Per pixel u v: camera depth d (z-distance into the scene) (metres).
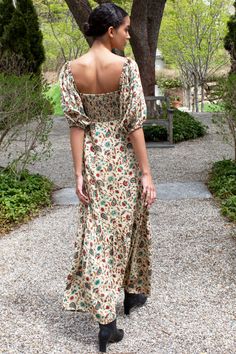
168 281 3.94
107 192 2.99
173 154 8.99
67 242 4.90
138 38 10.53
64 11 17.75
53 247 4.79
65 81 2.94
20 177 6.59
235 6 13.91
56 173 7.75
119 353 3.02
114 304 3.01
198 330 3.24
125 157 2.99
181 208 5.84
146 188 2.97
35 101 6.72
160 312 3.47
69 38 18.95
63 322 3.40
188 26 18.48
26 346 3.13
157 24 10.85
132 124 2.89
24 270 4.27
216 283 3.89
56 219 5.61
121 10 2.96
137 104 2.86
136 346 3.09
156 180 7.21
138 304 3.47
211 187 6.56
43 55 13.86
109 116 2.97
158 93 21.78
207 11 18.20
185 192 6.43
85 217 3.02
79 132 2.98
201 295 3.70
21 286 3.96
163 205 5.97
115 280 3.06
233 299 3.63
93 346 3.11
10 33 13.38
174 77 25.84
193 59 19.12
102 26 2.90
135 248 3.18
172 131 9.69
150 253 3.23
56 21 18.61
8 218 5.50
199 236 4.91
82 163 3.01
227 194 6.12
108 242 3.01
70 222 5.50
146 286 3.32
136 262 3.25
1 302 3.70
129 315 3.43
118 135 2.98
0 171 6.76
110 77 2.89
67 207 6.04
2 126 6.98
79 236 3.03
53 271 4.23
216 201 6.07
